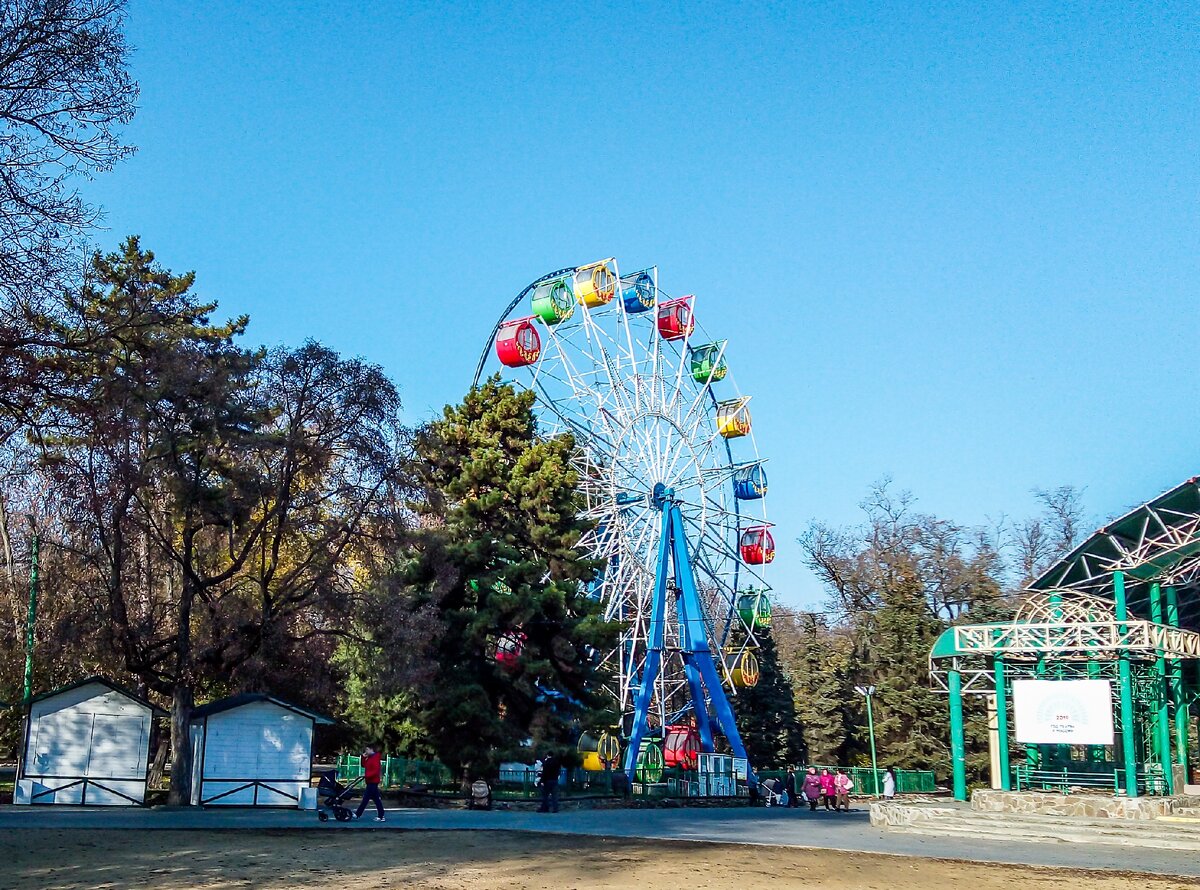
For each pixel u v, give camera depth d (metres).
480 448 57.44
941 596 87.06
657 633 63.22
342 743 57.44
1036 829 37.62
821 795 61.25
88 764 38.53
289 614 44.75
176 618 50.53
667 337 71.38
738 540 72.75
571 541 54.25
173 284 64.12
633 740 60.69
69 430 37.34
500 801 45.97
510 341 63.81
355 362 45.44
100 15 30.14
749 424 75.88
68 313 33.50
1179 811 40.59
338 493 45.12
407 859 24.92
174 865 22.69
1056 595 49.72
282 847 26.39
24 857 23.17
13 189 29.08
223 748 39.03
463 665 51.09
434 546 47.97
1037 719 43.47
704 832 35.88
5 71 28.89
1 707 47.47
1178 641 45.38
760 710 80.50
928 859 29.72
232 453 43.03
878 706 76.56
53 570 43.09
